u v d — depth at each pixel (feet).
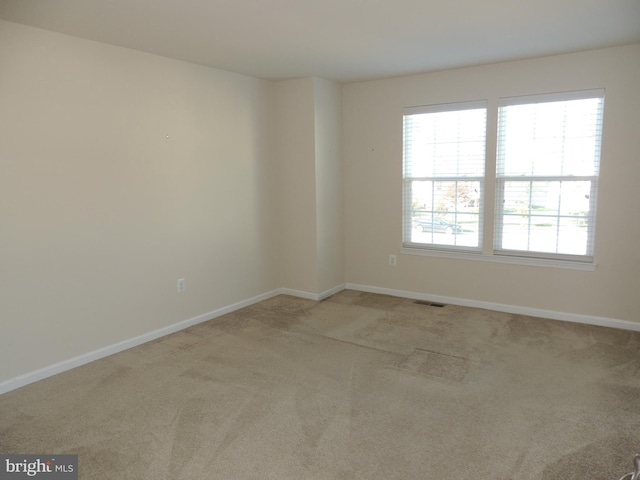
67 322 10.62
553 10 9.05
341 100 16.46
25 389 9.70
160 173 12.41
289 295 16.80
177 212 12.97
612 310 12.93
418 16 9.29
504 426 8.14
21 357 9.86
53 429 8.17
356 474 6.91
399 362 10.89
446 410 8.71
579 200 13.07
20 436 7.96
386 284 16.75
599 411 8.59
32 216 9.83
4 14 8.79
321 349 11.73
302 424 8.27
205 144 13.61
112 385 9.86
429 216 15.64
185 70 12.84
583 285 13.23
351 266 17.35
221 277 14.53
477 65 13.79
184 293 13.38
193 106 13.16
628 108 12.03
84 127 10.62
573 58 12.51
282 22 9.52
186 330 13.28
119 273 11.62
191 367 10.73
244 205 15.14
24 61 9.47
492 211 14.33
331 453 7.43
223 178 14.29
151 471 7.00
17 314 9.73
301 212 16.01
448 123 14.79
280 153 16.12
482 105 14.02
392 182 16.02
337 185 16.65
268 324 13.70
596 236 12.85
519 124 13.62
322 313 14.65
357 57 12.55
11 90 9.31
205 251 13.92
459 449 7.50
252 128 15.17
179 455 7.39
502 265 14.40
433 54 12.36
